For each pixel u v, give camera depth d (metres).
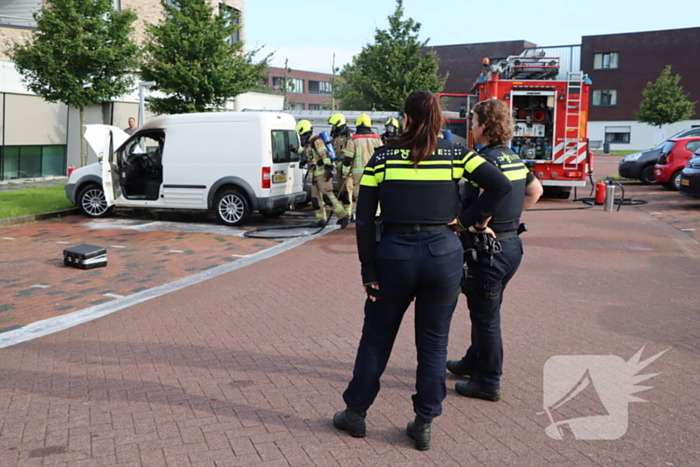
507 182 3.27
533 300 6.47
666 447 3.34
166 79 17.81
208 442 3.50
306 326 5.71
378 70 25.39
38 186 18.77
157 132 12.46
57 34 16.41
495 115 3.82
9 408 4.05
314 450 3.38
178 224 12.43
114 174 12.81
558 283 7.21
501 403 3.98
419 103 3.21
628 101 47.06
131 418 3.84
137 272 8.38
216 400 4.09
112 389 4.34
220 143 11.94
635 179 21.05
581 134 14.55
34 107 20.94
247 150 11.76
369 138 11.38
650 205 14.43
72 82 16.53
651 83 42.41
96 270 8.50
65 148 22.38
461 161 3.29
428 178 3.22
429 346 3.35
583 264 8.23
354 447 3.42
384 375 4.46
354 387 3.48
